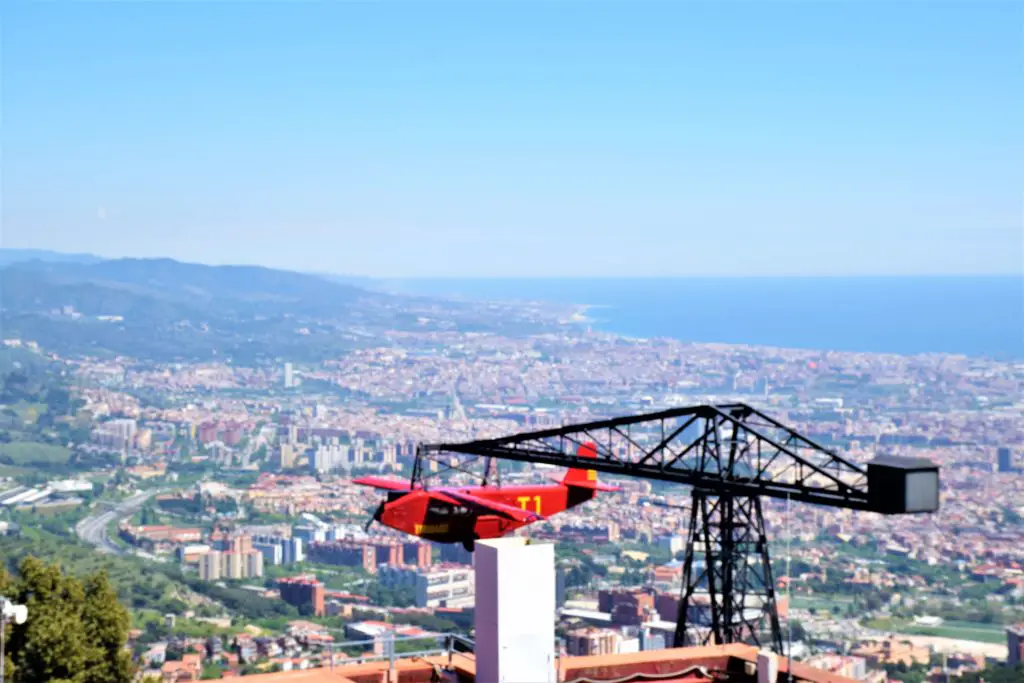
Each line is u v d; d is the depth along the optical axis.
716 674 25.03
